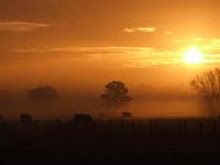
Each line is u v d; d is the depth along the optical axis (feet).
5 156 239.91
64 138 346.74
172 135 352.69
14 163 214.69
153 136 354.13
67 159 226.58
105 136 359.25
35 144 305.73
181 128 386.73
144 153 246.06
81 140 333.42
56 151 261.44
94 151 260.42
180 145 285.64
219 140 309.83
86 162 215.31
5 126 401.70
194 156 230.27
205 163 206.69
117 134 370.73
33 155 242.99
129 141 318.04
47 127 419.95
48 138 349.61
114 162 214.48
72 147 283.38
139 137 348.38
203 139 320.50
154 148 272.51
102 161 218.38
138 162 212.84
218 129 385.29
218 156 228.63
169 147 273.75
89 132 392.47
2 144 305.94
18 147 284.61
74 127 408.26
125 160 219.82
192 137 339.16
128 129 411.13
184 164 204.74
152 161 215.31
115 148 276.62
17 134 376.89
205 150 256.52
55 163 214.07
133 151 256.52
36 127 419.33
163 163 208.44
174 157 226.99
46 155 241.55
